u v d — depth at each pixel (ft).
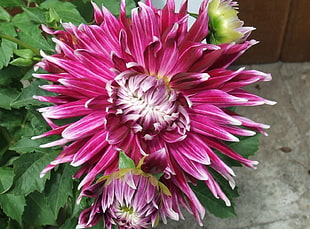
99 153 1.07
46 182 1.37
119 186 1.01
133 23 1.05
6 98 1.56
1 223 1.72
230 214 1.38
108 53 1.10
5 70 1.53
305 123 2.45
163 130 1.08
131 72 1.06
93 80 1.08
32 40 1.40
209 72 1.07
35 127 1.38
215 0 1.15
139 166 1.00
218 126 1.07
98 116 1.08
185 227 2.13
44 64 1.15
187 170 1.07
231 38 1.16
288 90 2.55
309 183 2.27
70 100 1.12
